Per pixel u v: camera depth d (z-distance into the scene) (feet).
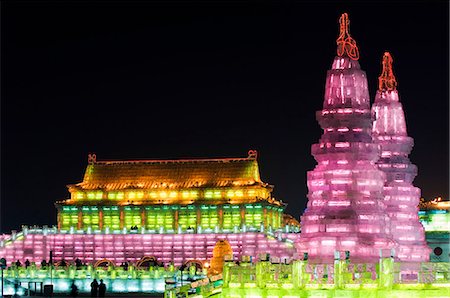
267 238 616.39
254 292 277.64
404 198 362.12
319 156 327.47
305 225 324.39
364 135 327.67
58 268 512.22
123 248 643.45
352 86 329.72
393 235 356.18
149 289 485.56
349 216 317.01
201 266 604.90
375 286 270.26
